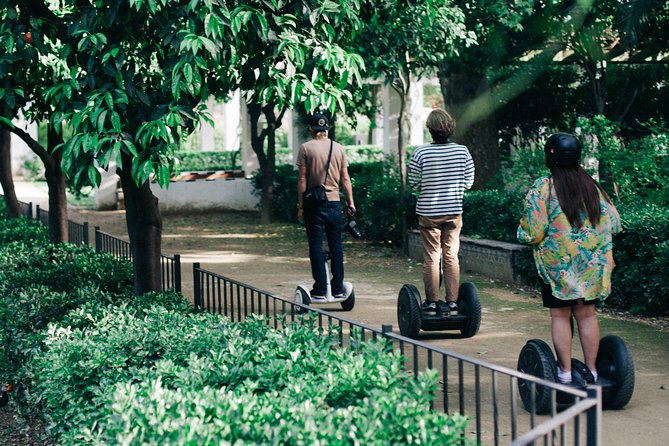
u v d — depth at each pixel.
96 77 5.82
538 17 13.88
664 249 8.36
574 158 5.07
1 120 7.59
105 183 22.28
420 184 7.37
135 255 7.61
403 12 11.41
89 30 5.87
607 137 11.67
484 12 12.77
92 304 6.42
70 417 4.88
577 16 13.69
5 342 6.68
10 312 6.73
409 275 11.81
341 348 4.52
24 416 6.49
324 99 6.02
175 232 17.84
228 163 28.64
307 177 8.69
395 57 12.47
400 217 14.38
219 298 6.66
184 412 3.61
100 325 5.71
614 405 5.21
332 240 8.80
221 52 5.70
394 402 3.54
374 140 31.00
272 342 4.77
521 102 16.50
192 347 4.91
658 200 10.70
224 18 5.52
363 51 11.97
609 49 15.02
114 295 7.59
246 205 21.92
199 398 3.72
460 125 15.13
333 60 5.98
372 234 15.11
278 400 3.68
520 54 14.79
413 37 11.93
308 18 6.17
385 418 3.41
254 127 18.97
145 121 5.88
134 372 4.57
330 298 8.83
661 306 8.71
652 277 8.53
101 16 5.88
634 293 8.87
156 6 5.60
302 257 13.90
